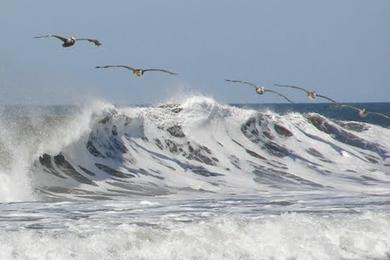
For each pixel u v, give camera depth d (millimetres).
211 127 154750
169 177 131875
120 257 70812
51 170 121688
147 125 146250
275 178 141000
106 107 137500
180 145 147375
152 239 74188
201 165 143250
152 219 88250
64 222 85250
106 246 72000
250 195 116312
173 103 154875
